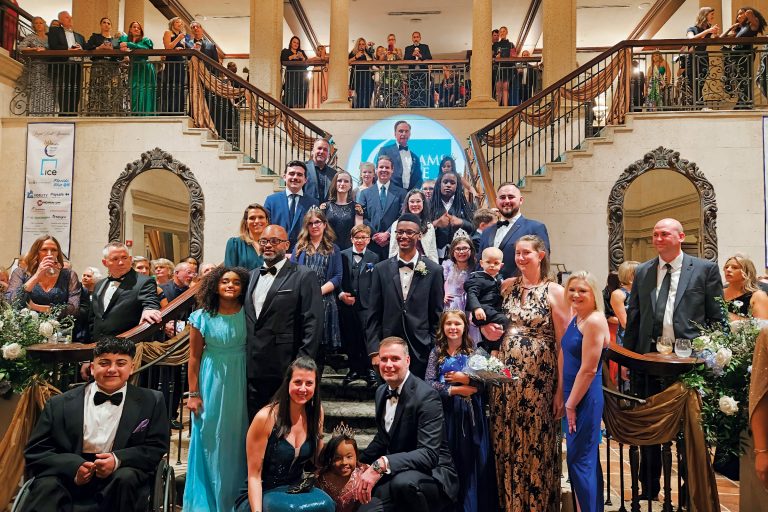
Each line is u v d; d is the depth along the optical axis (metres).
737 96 9.20
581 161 9.25
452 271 5.11
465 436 3.79
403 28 19.17
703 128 9.05
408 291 4.46
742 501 3.87
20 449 3.89
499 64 13.06
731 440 3.76
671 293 4.31
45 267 5.17
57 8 16.59
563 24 11.55
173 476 3.65
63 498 3.21
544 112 10.13
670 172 9.05
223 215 9.46
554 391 3.85
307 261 5.02
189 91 9.71
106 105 9.78
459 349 4.00
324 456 3.62
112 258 4.69
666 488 3.82
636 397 4.04
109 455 3.30
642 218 9.07
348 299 5.07
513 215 5.14
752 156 8.95
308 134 11.73
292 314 3.82
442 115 11.80
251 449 3.43
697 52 9.23
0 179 9.69
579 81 10.23
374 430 4.82
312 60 13.45
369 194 6.68
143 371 4.88
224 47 20.61
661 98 9.65
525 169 10.34
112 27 12.23
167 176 9.57
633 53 9.42
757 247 8.84
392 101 12.61
